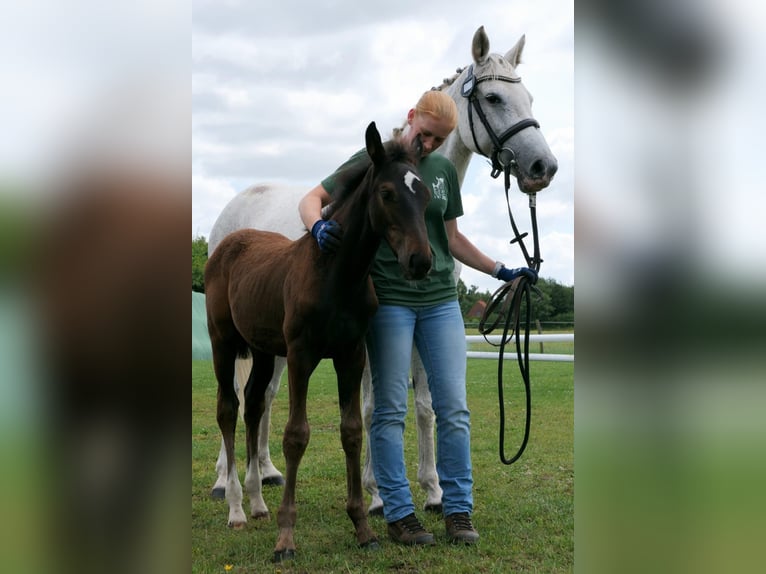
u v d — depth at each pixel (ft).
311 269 10.42
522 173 12.98
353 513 10.78
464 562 9.97
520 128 13.01
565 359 24.50
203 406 25.88
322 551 10.64
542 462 16.40
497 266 11.39
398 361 10.82
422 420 12.70
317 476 15.78
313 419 22.91
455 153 14.19
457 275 12.96
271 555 10.47
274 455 18.40
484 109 13.37
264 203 16.29
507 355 43.34
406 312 10.95
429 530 11.54
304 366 10.55
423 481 12.75
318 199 10.92
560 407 24.54
